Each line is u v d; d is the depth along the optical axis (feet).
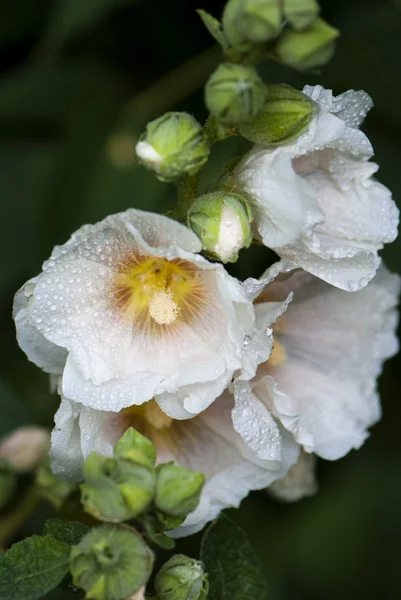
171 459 2.10
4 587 1.95
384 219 2.08
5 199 2.64
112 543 1.89
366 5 2.58
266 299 2.12
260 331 2.01
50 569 1.96
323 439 2.17
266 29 1.90
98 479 1.89
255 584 2.11
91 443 2.01
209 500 2.08
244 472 2.10
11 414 2.39
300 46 1.91
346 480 2.59
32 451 2.27
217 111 1.93
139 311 2.05
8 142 2.66
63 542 1.98
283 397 2.07
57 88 2.60
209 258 2.00
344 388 2.19
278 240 1.99
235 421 2.03
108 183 2.50
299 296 2.15
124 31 2.58
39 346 2.01
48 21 2.55
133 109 2.56
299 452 2.15
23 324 2.00
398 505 2.57
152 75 2.60
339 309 2.18
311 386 2.19
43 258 2.50
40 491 2.22
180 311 2.05
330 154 2.06
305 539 2.56
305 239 1.99
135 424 2.10
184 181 2.02
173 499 1.90
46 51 2.59
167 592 1.97
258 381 2.08
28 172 2.66
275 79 2.57
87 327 2.00
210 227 1.95
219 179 2.05
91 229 1.94
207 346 2.02
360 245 2.07
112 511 1.89
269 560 2.52
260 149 2.00
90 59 2.61
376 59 2.58
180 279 2.06
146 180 2.49
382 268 2.17
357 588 2.57
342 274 2.02
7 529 2.26
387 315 2.20
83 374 1.97
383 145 2.59
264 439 2.04
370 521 2.57
